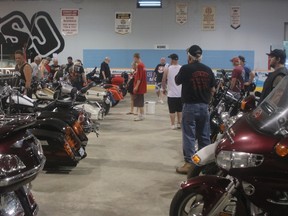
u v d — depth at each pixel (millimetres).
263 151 2965
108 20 20750
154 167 6434
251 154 2992
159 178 5844
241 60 11891
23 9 20812
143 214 4512
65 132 5926
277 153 2926
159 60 20734
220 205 3227
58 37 20922
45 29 20891
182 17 20438
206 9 20312
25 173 2920
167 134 9281
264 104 3609
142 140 8562
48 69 14477
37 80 9156
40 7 20828
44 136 5816
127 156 7137
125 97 17828
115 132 9461
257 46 20266
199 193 3406
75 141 6113
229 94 7176
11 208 3043
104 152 7402
